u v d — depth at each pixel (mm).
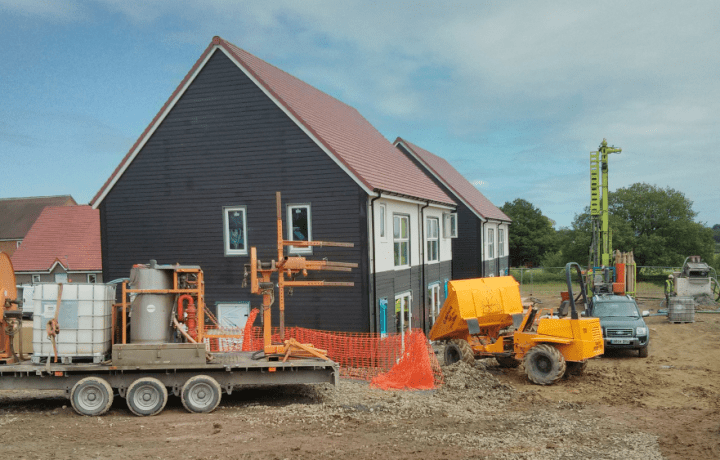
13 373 11523
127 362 11453
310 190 17547
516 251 74812
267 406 11977
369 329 16953
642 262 59562
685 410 11664
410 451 8969
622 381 14477
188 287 12281
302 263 12555
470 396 12773
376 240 17750
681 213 59188
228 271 18359
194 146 18703
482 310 15914
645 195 60406
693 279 30219
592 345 14492
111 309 11883
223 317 18344
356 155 19156
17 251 34469
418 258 21891
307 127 17453
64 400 12875
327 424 10500
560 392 13414
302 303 17469
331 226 17359
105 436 9859
